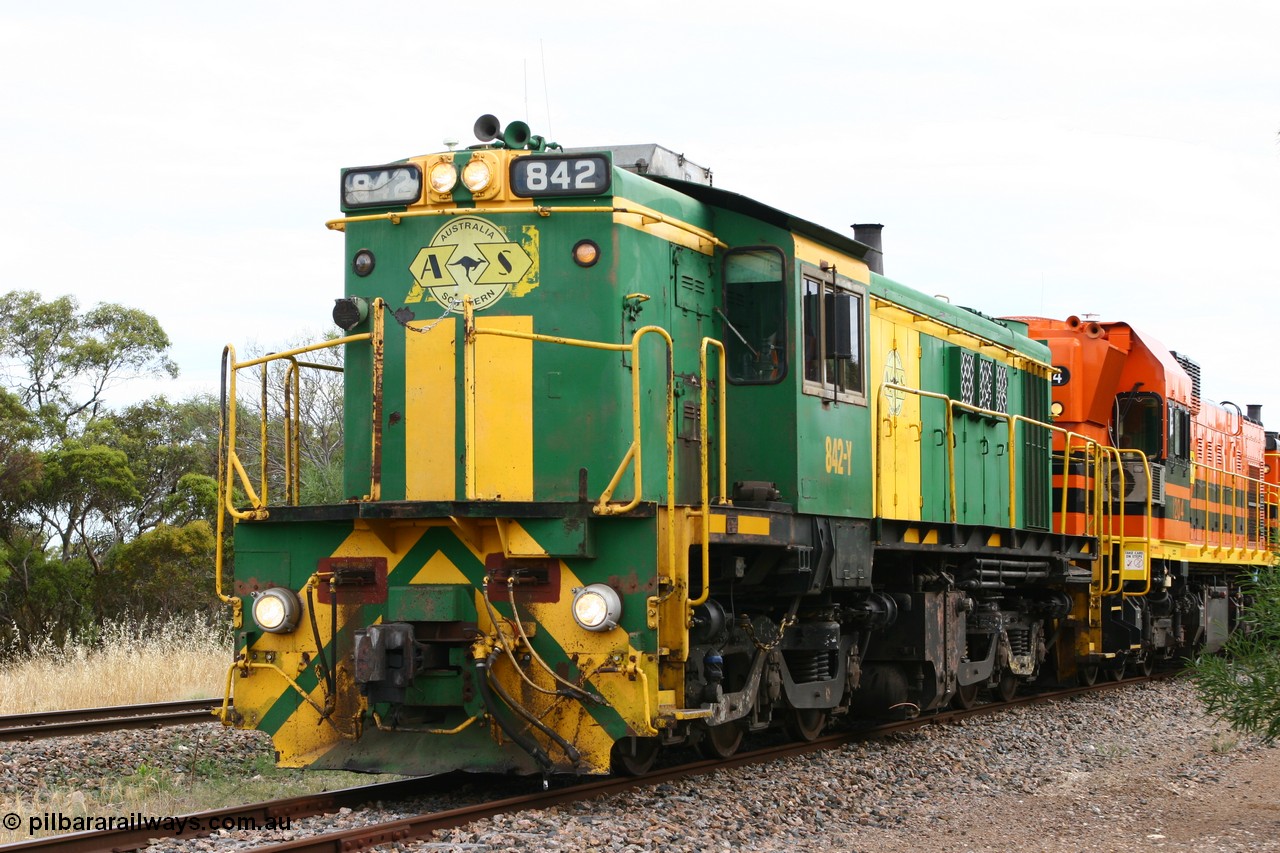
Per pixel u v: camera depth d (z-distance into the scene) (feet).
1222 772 34.68
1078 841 25.95
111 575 99.71
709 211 32.83
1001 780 32.78
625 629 26.07
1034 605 49.93
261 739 36.63
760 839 25.26
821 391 32.91
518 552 26.48
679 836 24.40
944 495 41.68
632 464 28.14
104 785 29.78
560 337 27.48
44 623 96.84
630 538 26.21
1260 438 83.71
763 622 31.68
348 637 27.91
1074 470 53.88
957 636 41.45
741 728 32.58
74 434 118.42
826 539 32.83
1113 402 58.03
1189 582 67.41
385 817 25.39
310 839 22.09
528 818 24.31
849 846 25.05
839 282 34.50
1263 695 31.45
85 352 119.44
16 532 101.14
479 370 28.60
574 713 26.32
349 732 27.68
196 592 99.76
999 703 47.29
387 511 26.91
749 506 29.14
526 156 28.55
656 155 32.89
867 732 38.27
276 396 113.80
